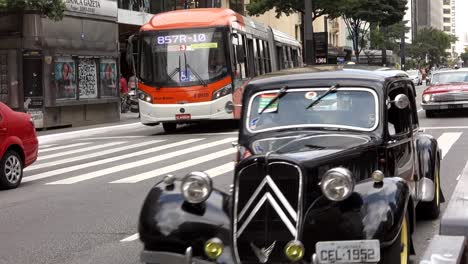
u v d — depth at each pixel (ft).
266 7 132.77
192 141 61.82
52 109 78.95
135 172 43.78
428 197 25.46
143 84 68.28
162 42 67.77
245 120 21.27
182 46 67.41
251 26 78.43
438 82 81.10
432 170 26.05
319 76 21.25
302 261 16.40
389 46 276.62
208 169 43.39
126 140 66.33
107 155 54.49
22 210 32.48
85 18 85.20
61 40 80.38
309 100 20.95
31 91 77.30
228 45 67.31
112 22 91.45
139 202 33.17
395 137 21.01
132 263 22.70
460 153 46.55
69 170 46.60
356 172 18.48
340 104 20.71
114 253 24.02
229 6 156.97
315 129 20.42
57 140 70.44
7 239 26.63
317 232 16.53
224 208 17.69
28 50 76.64
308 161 16.97
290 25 203.41
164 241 17.35
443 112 85.05
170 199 17.97
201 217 17.42
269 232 16.66
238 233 16.90
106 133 76.59
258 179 16.83
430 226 26.37
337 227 16.42
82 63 84.99
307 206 16.70
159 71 67.72
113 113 91.76
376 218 16.35
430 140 26.86
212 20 67.56
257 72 79.87
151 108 67.82
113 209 31.73
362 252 16.08
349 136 19.69
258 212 16.75
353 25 197.47
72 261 23.11
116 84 92.43
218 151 53.21
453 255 12.50
